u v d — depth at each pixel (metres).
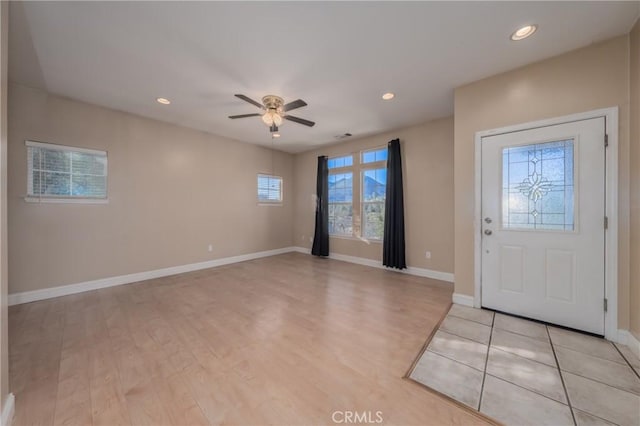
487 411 1.43
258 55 2.32
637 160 1.99
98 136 3.48
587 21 1.91
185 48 2.23
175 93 3.07
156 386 1.62
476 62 2.43
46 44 2.17
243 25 1.94
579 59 2.24
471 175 2.83
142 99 3.25
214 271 4.49
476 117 2.78
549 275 2.42
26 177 3.00
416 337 2.22
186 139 4.42
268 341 2.16
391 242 4.42
